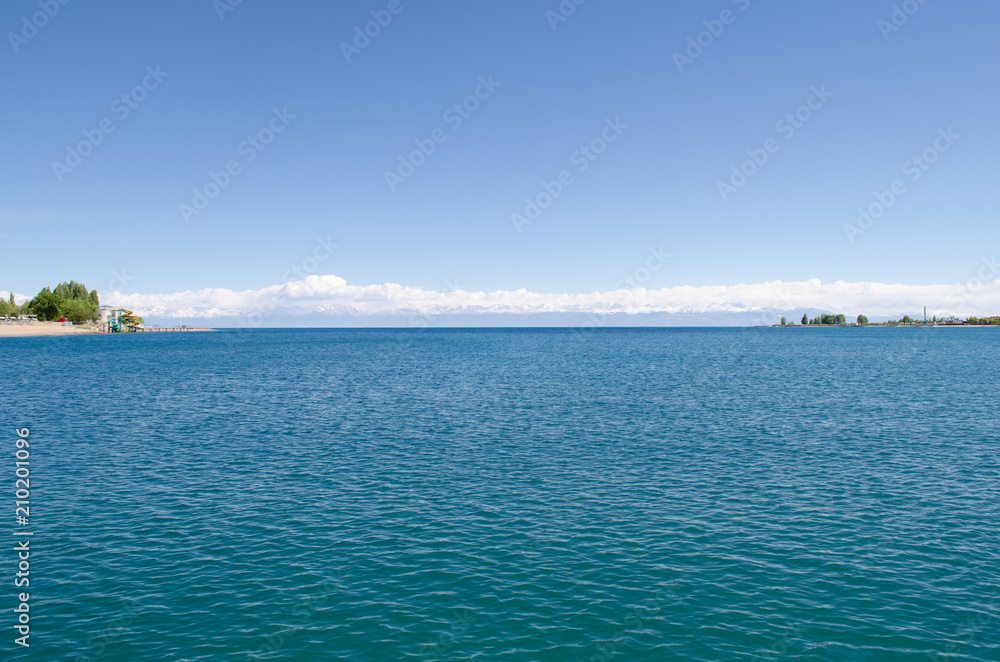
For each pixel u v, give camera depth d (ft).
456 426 139.64
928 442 119.03
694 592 55.47
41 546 66.03
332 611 52.08
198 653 45.78
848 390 210.59
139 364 345.92
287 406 174.60
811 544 66.44
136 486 89.15
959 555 63.36
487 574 59.16
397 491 86.38
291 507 79.36
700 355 446.60
